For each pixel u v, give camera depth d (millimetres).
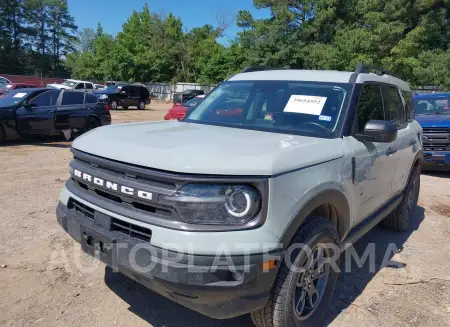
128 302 3359
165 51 54312
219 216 2340
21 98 11430
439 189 7875
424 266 4309
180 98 23391
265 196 2389
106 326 3029
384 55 32094
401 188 4828
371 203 3820
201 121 3936
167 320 3143
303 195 2639
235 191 2355
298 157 2674
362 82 3773
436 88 30984
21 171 7965
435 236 5246
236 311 2447
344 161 3123
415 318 3320
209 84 48469
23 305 3229
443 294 3727
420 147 5336
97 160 2781
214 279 2318
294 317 2801
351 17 36094
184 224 2346
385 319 3293
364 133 3354
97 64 59875
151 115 25469
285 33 36656
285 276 2617
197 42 56781
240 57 46625
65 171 8148
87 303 3314
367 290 3766
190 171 2342
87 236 2803
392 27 30750
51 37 80062
